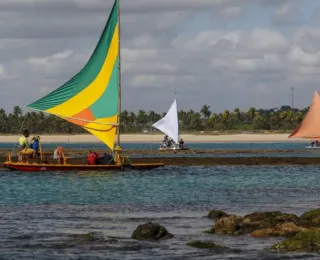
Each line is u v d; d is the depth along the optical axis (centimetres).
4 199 10631
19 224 8012
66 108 15450
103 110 15412
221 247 6531
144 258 6169
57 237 7131
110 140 15412
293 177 15012
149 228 7031
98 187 12388
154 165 15512
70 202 10300
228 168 17275
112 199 10712
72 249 6519
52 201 10412
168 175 14988
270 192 11919
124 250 6469
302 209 9525
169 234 7069
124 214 8925
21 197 10900
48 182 13100
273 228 7169
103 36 15412
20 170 14688
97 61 15438
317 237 6481
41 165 14588
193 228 7688
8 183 12900
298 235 6575
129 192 11712
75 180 13475
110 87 15438
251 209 9525
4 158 19550
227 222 7388
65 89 15450
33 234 7319
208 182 13650
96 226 7881
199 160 19275
